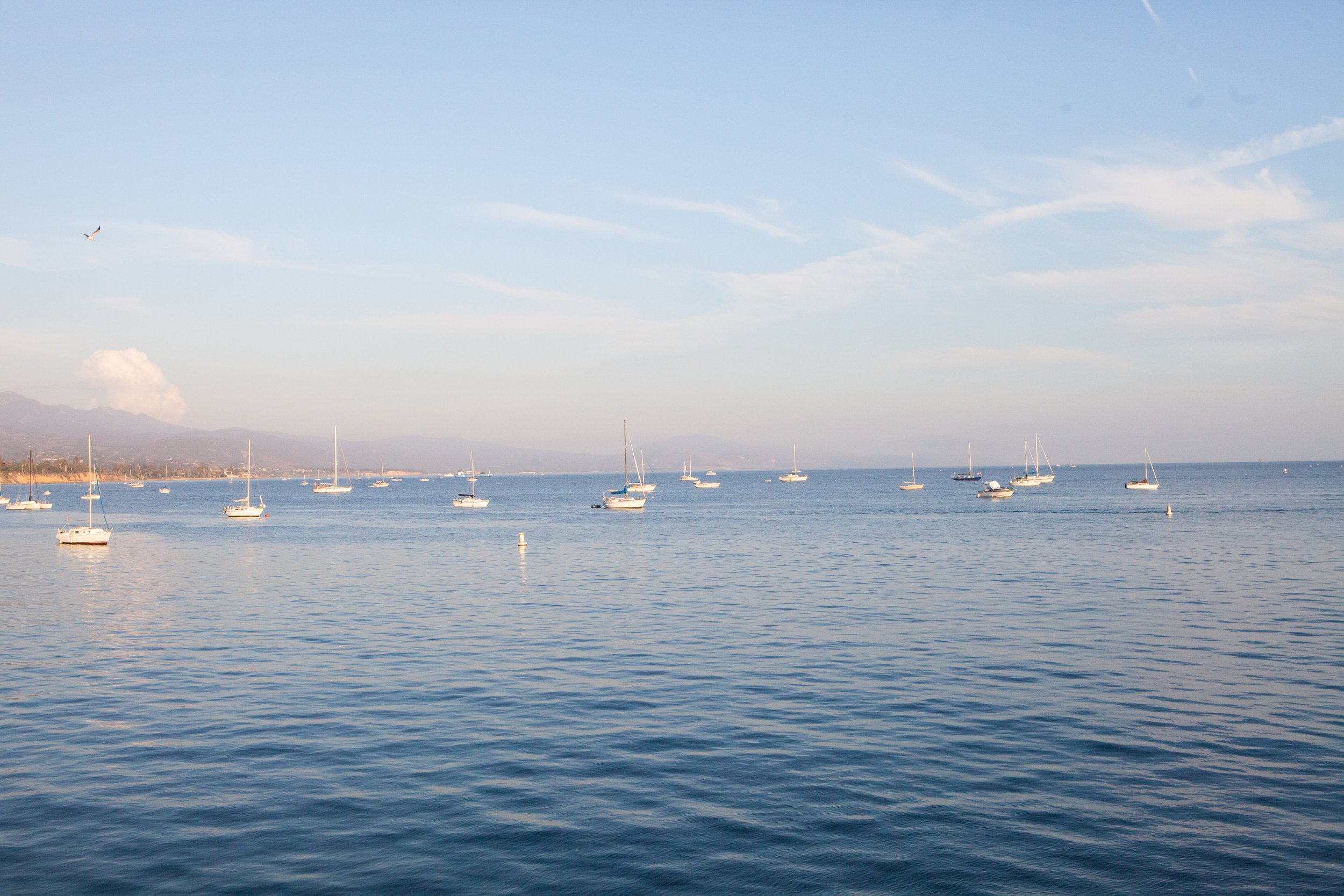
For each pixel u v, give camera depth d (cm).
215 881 1557
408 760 2183
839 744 2264
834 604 4703
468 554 8250
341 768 2128
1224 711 2534
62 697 2856
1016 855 1617
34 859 1645
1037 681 2908
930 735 2334
